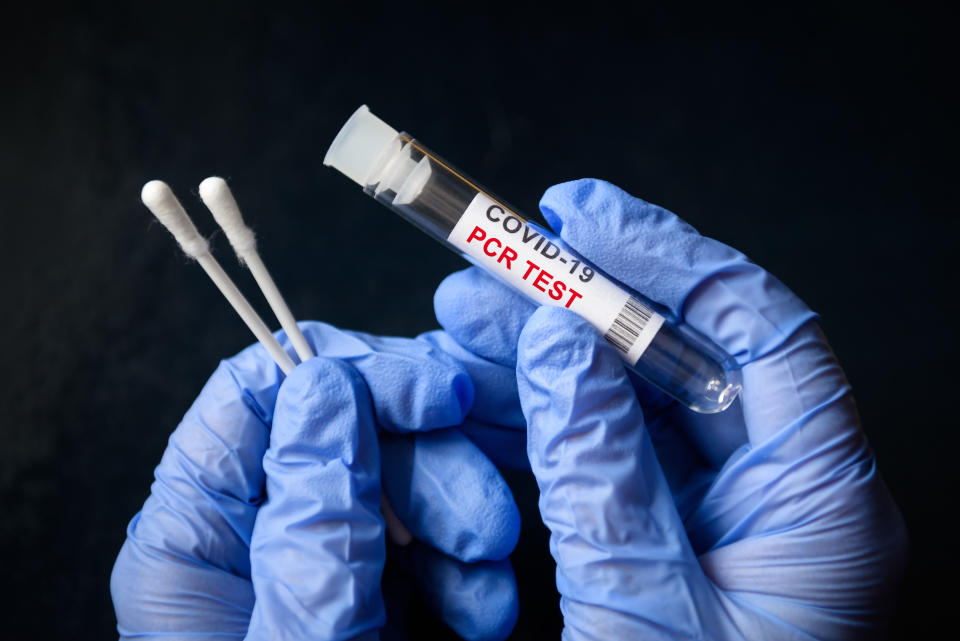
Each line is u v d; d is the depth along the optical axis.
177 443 0.28
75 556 0.37
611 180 0.44
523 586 0.33
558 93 0.47
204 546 0.27
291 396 0.26
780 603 0.25
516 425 0.29
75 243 0.43
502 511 0.27
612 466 0.25
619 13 0.49
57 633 0.36
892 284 0.42
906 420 0.38
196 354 0.41
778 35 0.49
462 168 0.45
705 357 0.26
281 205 0.44
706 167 0.45
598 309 0.26
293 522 0.26
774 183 0.44
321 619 0.25
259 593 0.25
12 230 0.44
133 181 0.45
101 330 0.42
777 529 0.26
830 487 0.26
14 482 0.39
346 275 0.42
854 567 0.25
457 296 0.28
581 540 0.25
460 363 0.28
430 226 0.26
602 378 0.25
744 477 0.26
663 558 0.25
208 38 0.48
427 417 0.27
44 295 0.42
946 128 0.46
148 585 0.27
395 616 0.29
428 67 0.48
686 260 0.26
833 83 0.47
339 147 0.25
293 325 0.26
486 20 0.49
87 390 0.40
